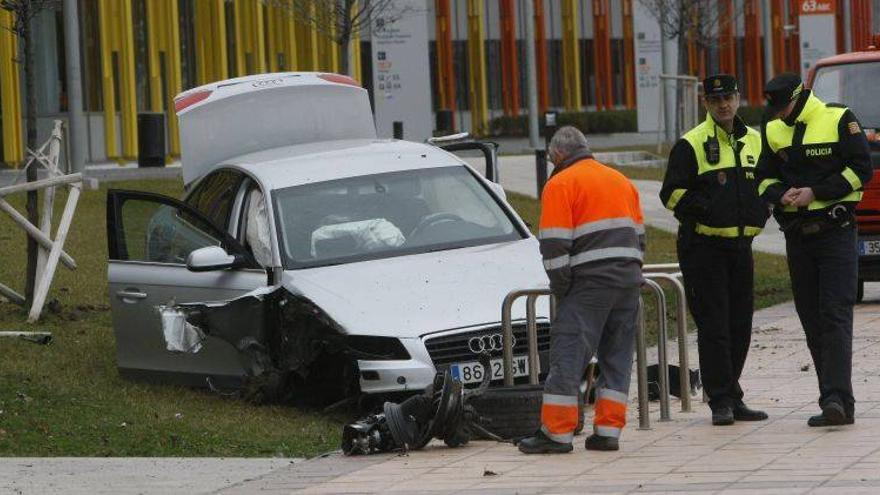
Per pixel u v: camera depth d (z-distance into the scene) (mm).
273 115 30531
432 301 23438
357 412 24188
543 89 111938
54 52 72688
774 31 124188
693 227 20516
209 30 72312
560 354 19234
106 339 30281
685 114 79688
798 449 18391
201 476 19078
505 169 68812
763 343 29547
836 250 20219
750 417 20984
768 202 20250
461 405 20188
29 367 26781
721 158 20312
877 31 120938
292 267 24781
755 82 125125
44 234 32438
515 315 23219
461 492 16922
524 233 26281
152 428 22750
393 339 22734
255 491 17812
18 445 21688
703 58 119125
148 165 62750
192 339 25141
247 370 24688
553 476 17625
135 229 27000
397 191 26562
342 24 61531
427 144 29594
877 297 37125
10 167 65688
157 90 70500
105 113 68875
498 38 111000
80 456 21203
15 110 65000
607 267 19016
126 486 18484
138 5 74312
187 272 25938
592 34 117375
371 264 24766
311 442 22109
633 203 19406
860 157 20188
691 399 24016
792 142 20328
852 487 15703
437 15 107750
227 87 30516
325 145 29344
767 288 38656
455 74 109438
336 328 23094
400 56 68250
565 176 19109
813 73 36469
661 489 16344
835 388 19984
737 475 16906
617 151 84125
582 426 21078
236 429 22844
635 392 25047
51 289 35500
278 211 25828
